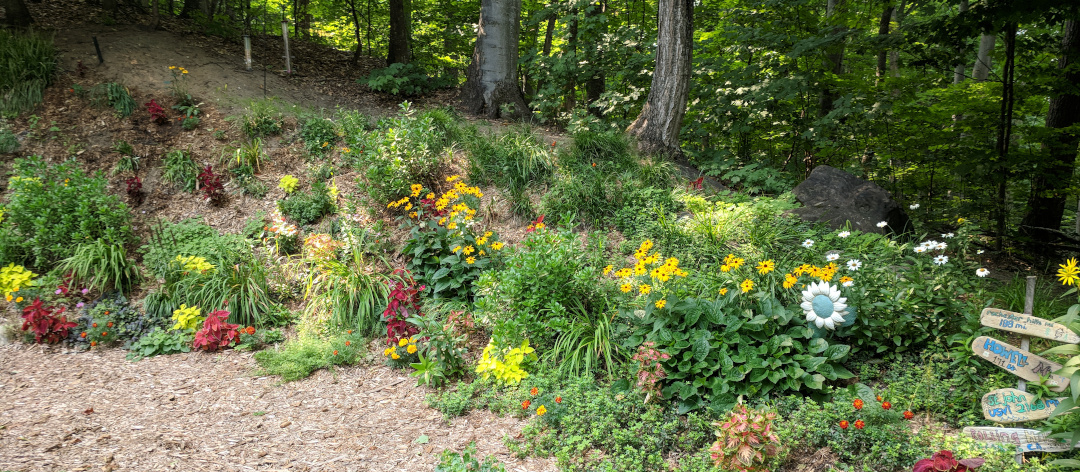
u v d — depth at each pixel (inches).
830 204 272.2
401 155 274.4
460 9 515.5
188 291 223.1
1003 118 289.6
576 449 136.3
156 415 155.9
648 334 160.6
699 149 364.5
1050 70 287.6
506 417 156.6
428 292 225.5
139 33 376.8
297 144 319.3
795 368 145.6
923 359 152.7
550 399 156.1
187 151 297.7
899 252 204.4
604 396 151.6
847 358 160.2
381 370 189.6
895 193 366.3
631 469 128.0
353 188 287.4
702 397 149.9
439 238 229.3
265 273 232.7
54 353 196.1
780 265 199.8
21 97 299.3
